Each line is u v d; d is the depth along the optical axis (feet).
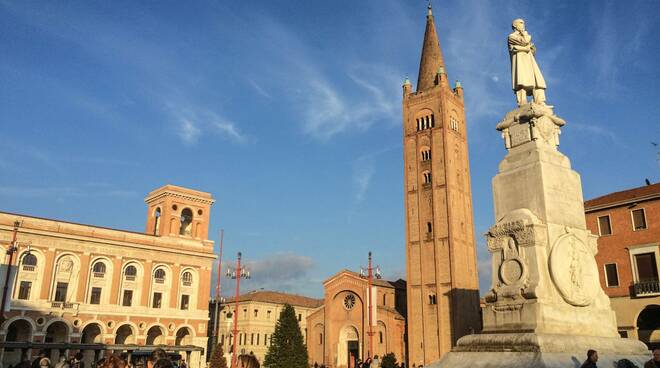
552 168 58.13
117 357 47.06
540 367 44.83
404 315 341.82
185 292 284.00
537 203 56.54
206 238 298.35
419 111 316.19
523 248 54.80
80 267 250.98
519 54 64.59
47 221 245.65
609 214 165.99
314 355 331.16
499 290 54.85
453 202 291.58
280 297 416.46
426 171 303.07
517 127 61.72
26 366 82.17
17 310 229.45
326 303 331.57
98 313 251.60
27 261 238.07
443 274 279.49
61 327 248.32
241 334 387.96
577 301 54.03
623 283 158.61
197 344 279.49
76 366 90.84
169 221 286.46
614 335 56.49
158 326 269.85
